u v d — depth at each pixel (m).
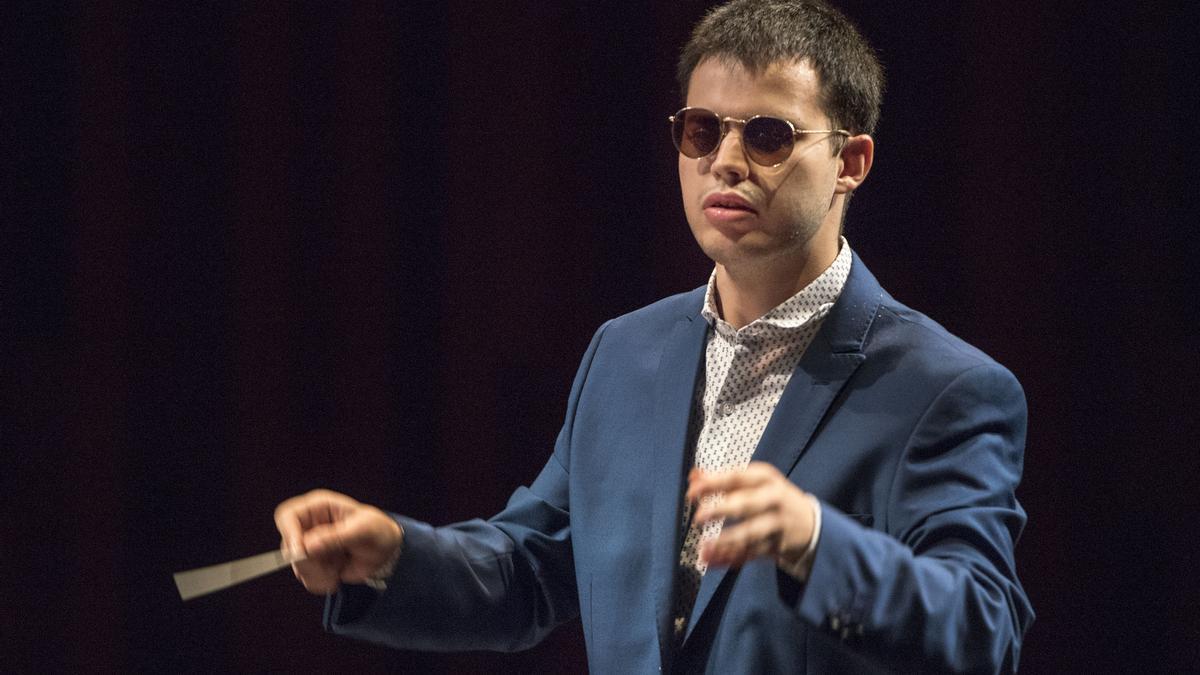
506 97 11.51
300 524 5.47
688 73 5.85
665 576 5.49
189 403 12.02
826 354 5.53
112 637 12.11
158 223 11.97
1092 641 10.74
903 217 10.79
